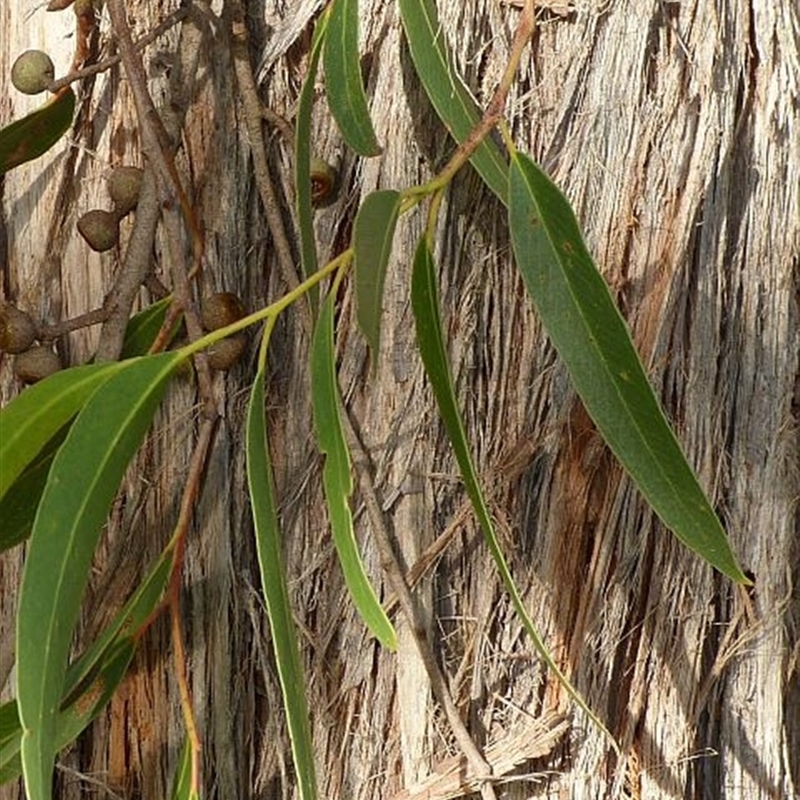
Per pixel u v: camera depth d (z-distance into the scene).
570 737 0.60
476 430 0.60
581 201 0.60
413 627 0.59
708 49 0.60
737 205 0.60
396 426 0.60
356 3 0.56
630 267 0.60
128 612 0.54
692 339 0.60
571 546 0.60
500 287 0.60
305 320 0.59
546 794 0.60
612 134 0.60
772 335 0.60
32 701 0.47
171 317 0.57
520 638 0.60
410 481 0.60
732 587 0.60
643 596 0.60
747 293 0.60
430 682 0.60
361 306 0.50
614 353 0.51
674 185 0.60
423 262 0.53
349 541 0.52
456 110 0.56
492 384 0.60
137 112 0.57
